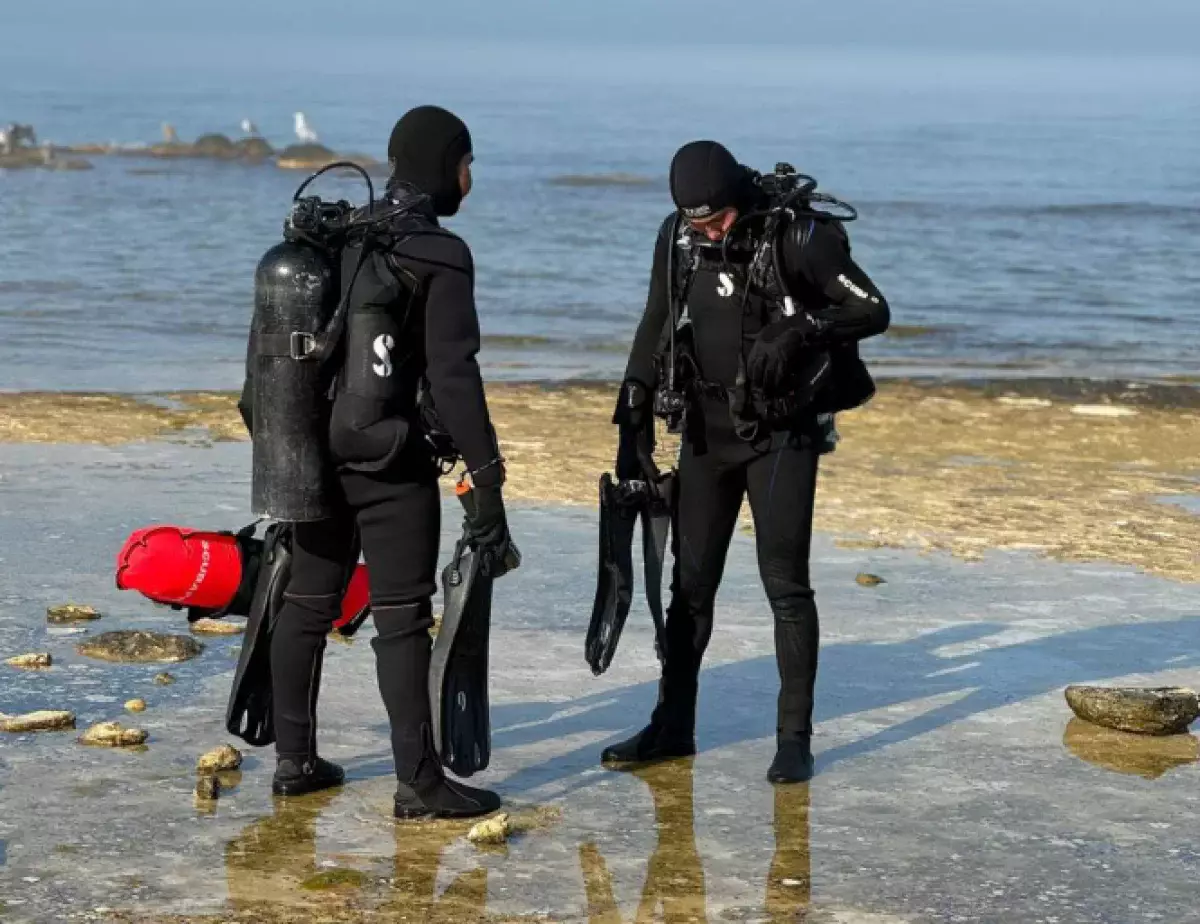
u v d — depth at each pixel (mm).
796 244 5699
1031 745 6430
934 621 8219
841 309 5715
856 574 9141
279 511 5336
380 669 5523
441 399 5277
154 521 9742
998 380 17250
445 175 5461
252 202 46719
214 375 17938
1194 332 25953
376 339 5266
